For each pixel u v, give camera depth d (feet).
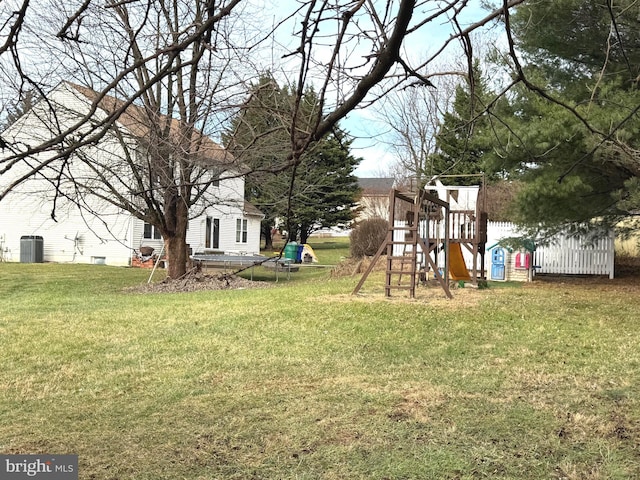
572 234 45.73
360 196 140.26
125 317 30.48
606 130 28.02
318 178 41.96
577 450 12.48
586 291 38.45
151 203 46.21
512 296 35.06
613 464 11.76
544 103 33.27
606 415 14.53
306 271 76.38
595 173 36.88
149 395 17.35
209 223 94.73
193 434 14.08
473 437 13.34
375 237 71.20
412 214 38.22
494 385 17.39
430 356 21.26
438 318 27.53
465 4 6.82
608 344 22.43
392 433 13.69
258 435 13.87
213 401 16.55
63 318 30.35
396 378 18.40
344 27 6.29
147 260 77.66
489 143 35.04
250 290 44.16
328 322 27.32
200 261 55.47
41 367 20.81
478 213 41.47
